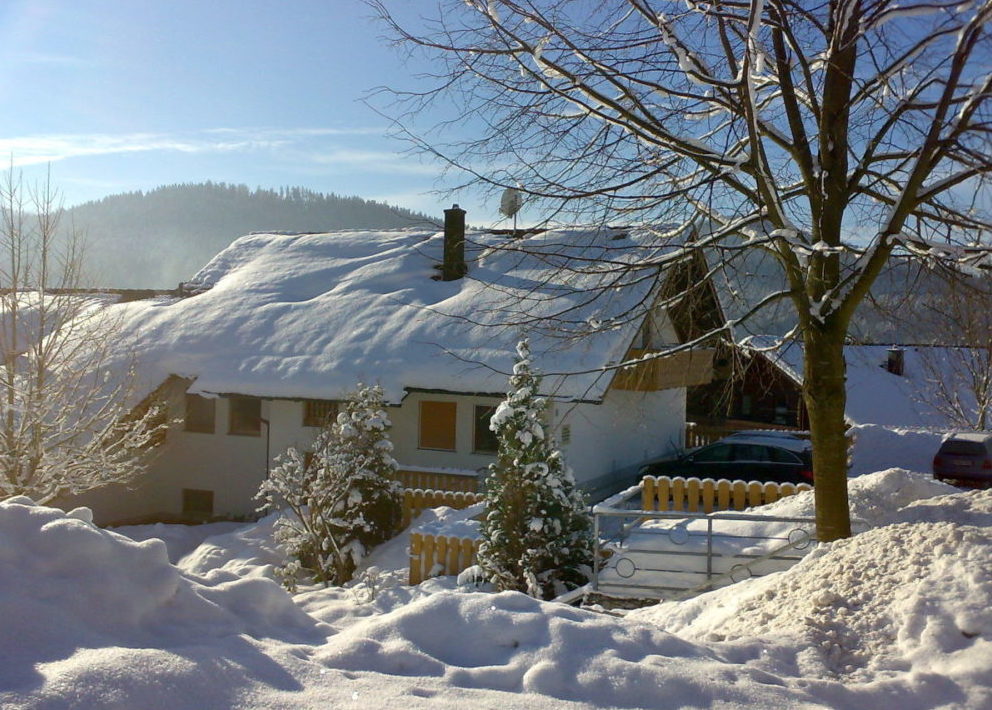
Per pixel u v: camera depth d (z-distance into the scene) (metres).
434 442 21.77
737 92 8.88
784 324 11.09
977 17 7.54
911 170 8.59
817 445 8.80
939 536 6.21
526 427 12.90
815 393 8.75
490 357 20.58
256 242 31.64
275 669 4.13
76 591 4.21
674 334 23.80
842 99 8.76
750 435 23.02
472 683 4.34
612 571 10.68
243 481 23.14
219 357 23.05
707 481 13.27
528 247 9.59
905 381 32.47
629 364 9.20
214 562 16.39
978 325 13.81
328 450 16.42
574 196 9.14
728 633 6.15
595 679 4.35
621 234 9.96
